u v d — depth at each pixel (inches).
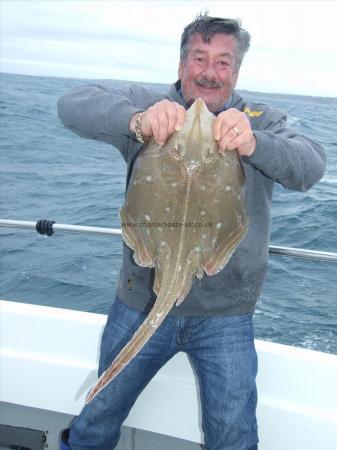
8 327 141.5
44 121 1062.4
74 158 708.7
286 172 103.0
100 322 139.9
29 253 340.8
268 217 117.9
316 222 377.7
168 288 83.5
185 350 119.3
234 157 92.9
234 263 113.1
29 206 463.5
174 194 89.1
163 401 131.6
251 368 114.2
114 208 460.1
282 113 123.2
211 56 114.6
